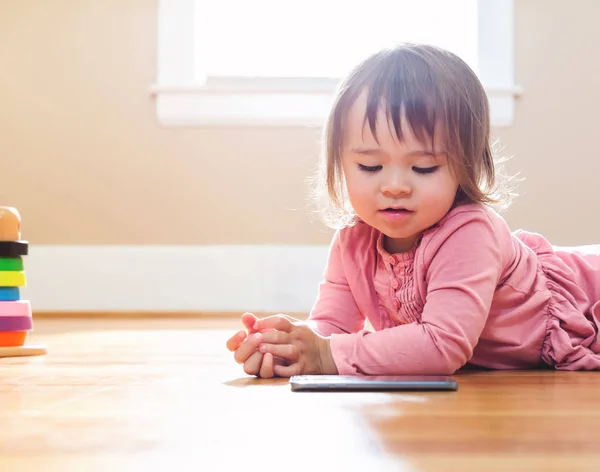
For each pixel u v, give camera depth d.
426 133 0.98
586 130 2.71
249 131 2.74
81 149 2.76
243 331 1.05
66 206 2.75
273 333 1.03
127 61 2.76
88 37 2.76
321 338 1.04
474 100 1.04
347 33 2.96
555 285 1.18
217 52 2.95
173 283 2.72
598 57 2.71
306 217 2.73
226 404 0.81
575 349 1.14
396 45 1.06
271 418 0.72
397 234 1.04
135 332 1.90
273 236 2.74
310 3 2.96
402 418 0.72
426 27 2.92
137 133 2.75
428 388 0.89
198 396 0.87
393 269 1.12
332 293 1.22
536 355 1.16
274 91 2.71
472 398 0.83
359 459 0.56
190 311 2.70
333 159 1.06
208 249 2.72
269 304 2.71
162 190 2.75
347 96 1.02
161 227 2.74
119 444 0.62
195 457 0.57
